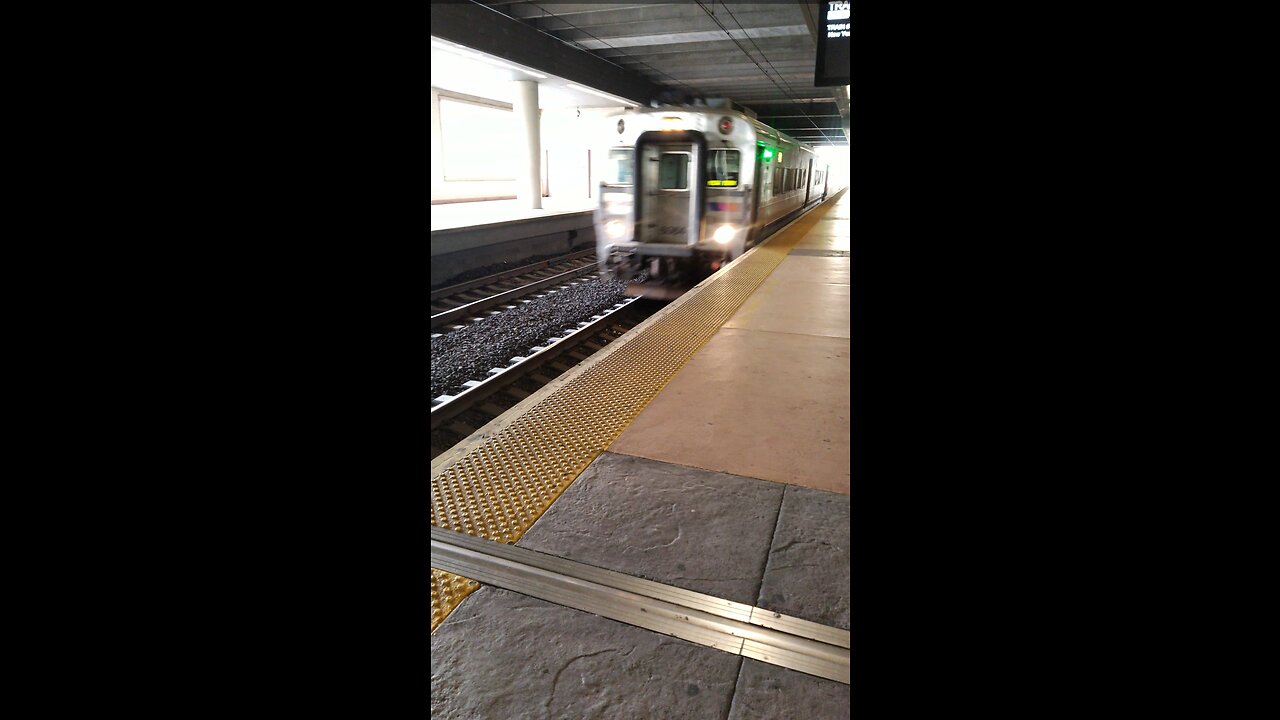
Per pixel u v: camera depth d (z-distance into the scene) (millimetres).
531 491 2643
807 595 2018
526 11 11828
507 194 22578
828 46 7883
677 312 5664
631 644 1815
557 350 6648
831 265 8234
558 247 14750
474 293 9766
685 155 10258
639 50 15930
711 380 3969
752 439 3146
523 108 15531
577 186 23297
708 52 15820
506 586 2055
